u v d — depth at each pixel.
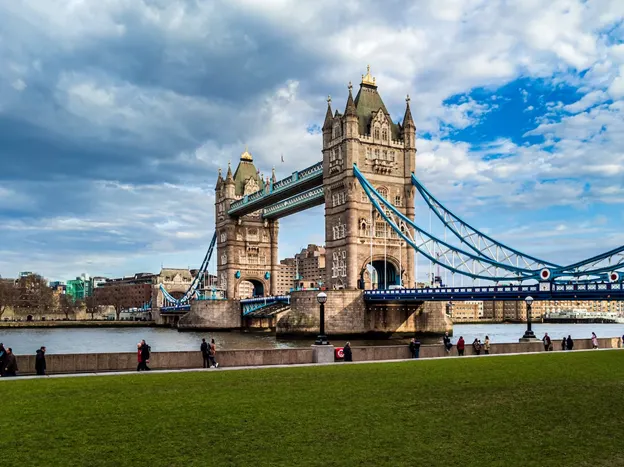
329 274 125.38
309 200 141.00
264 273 183.62
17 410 25.78
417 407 27.91
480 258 101.62
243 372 37.62
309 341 109.56
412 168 126.62
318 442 22.31
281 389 31.45
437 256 108.31
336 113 125.75
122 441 21.95
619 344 67.38
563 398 30.47
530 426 25.22
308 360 45.19
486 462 20.78
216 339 126.81
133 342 122.31
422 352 51.88
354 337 113.44
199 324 170.75
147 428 23.55
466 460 20.91
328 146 127.69
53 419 24.50
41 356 37.44
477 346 53.88
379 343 101.94
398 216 115.75
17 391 29.83
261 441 22.25
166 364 41.94
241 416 25.53
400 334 118.81
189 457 20.44
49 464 19.50
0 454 20.23
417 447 22.08
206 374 36.59
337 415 26.06
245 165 189.38
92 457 20.25
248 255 182.38
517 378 36.06
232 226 180.50
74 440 21.92
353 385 32.84
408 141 127.12
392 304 118.38
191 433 23.03
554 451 22.09
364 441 22.56
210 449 21.28
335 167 124.56
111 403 27.45
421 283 146.50
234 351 43.12
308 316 114.19
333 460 20.48
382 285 129.38
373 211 122.12
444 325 123.94
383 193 123.75
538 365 42.50
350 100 122.19
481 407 28.22
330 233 125.81
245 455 20.75
